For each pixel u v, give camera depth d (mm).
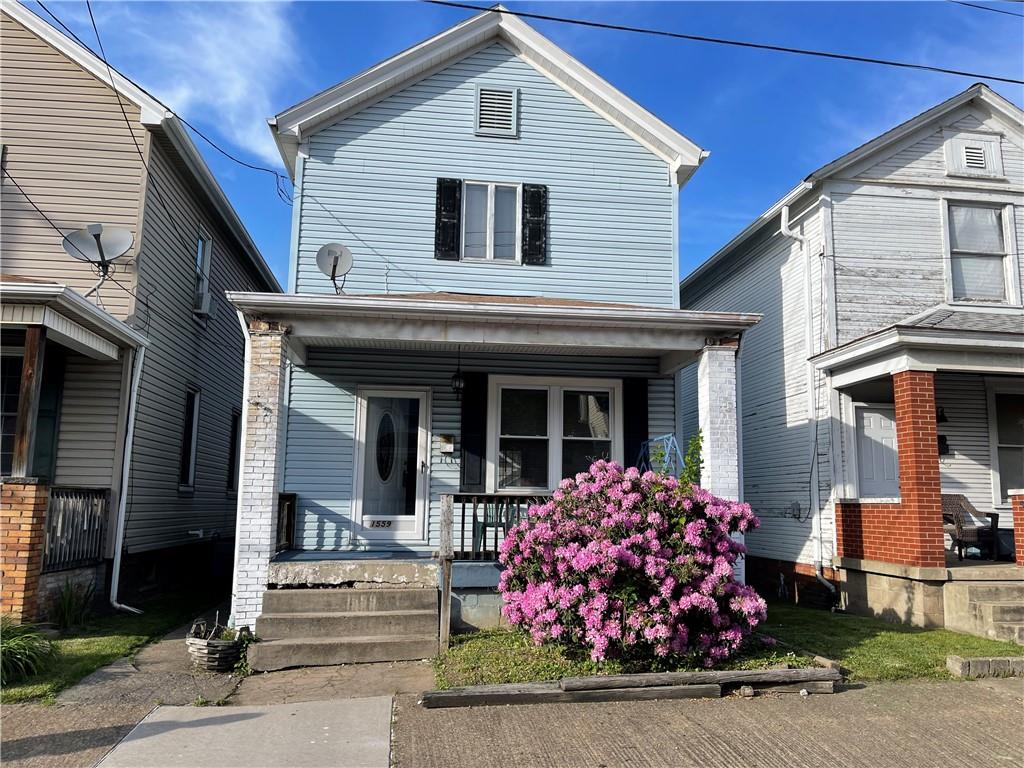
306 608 7324
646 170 10953
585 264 10609
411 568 7770
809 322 11383
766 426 12703
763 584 12594
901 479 9062
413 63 10477
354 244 10188
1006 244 11555
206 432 13609
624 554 6109
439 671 6227
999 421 11328
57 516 8055
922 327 8969
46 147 9961
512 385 10062
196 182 11750
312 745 4668
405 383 9883
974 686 6027
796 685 5859
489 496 8062
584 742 4742
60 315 8102
